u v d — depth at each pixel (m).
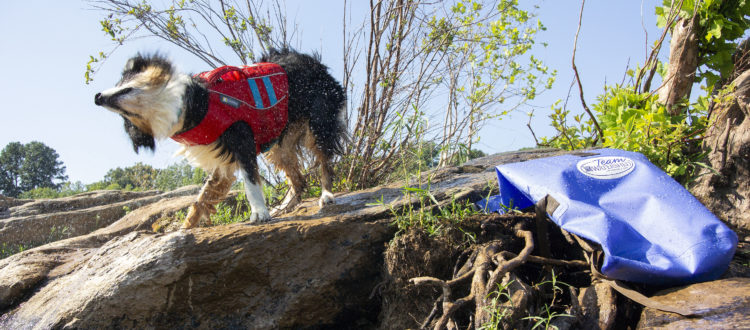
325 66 2.41
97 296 1.67
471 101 3.39
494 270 1.64
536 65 3.33
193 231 1.78
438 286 1.69
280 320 1.71
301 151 2.45
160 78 1.84
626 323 1.49
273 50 2.44
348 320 1.81
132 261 1.72
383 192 2.22
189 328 1.69
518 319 1.47
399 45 3.12
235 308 1.72
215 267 1.69
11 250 3.32
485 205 1.92
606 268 1.47
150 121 1.88
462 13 3.10
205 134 1.90
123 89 1.80
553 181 1.71
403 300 1.72
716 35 2.16
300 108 2.26
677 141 2.06
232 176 2.22
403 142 3.06
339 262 1.77
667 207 1.56
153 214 3.04
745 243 1.76
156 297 1.67
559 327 1.46
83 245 2.40
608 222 1.54
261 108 2.03
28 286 1.92
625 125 2.15
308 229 1.77
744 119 1.90
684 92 2.26
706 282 1.42
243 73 2.04
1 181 21.59
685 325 1.27
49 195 10.06
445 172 2.39
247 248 1.72
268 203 2.87
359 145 3.04
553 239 1.80
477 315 1.50
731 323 1.21
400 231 1.80
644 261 1.47
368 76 3.09
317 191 3.00
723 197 1.90
